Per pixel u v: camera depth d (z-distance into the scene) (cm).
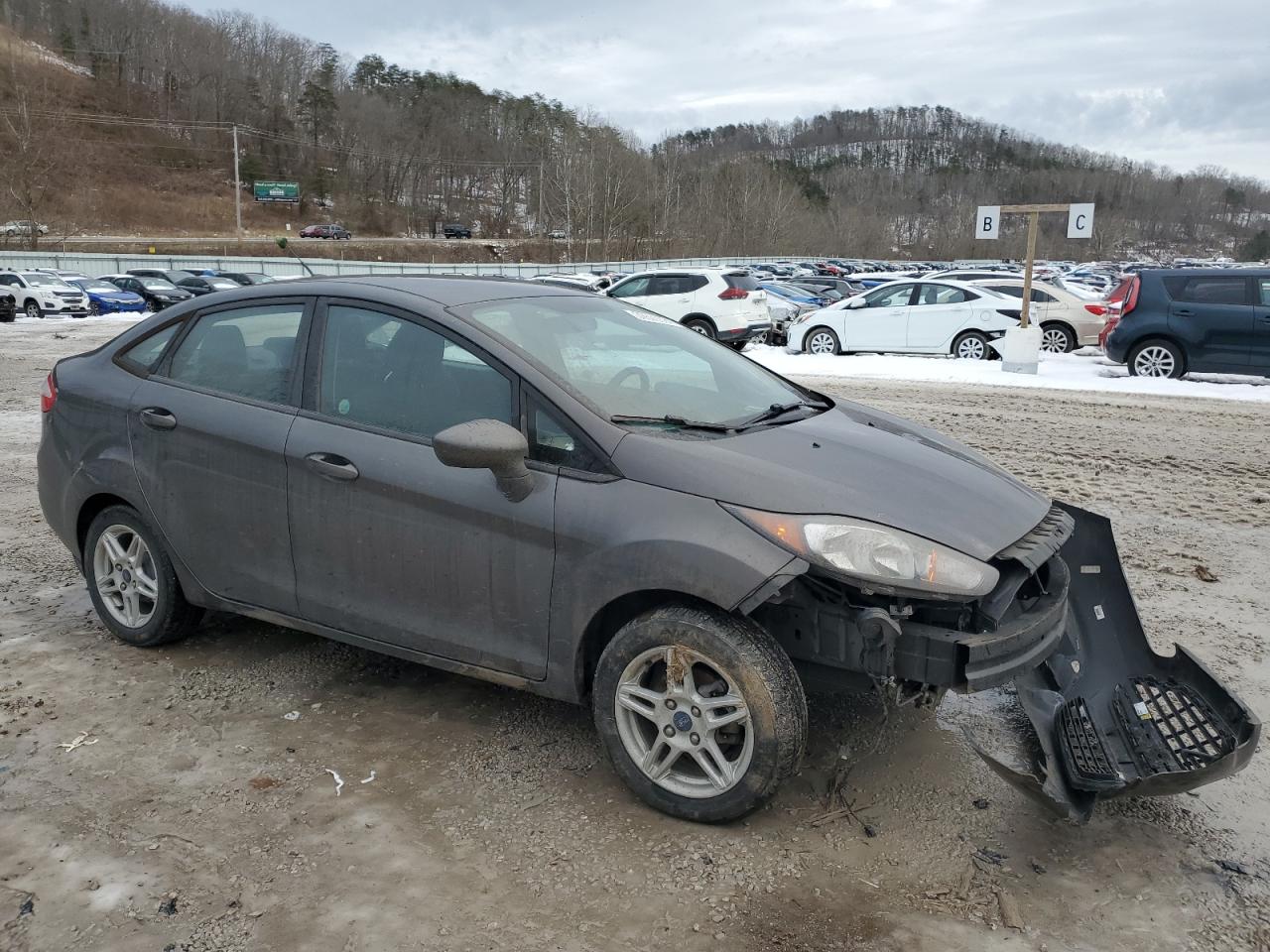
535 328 365
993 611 290
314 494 359
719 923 257
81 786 320
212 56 13275
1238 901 267
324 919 258
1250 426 1016
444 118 14238
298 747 348
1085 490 736
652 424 328
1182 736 310
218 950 246
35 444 892
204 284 3528
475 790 321
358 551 352
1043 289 1850
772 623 307
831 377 1491
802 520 284
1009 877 278
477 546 326
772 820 305
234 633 451
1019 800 317
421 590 342
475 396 336
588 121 12494
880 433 363
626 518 299
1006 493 333
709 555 283
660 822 304
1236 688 395
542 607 317
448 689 396
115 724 362
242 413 380
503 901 266
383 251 9212
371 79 16288
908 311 1750
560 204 10819
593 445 312
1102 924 258
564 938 251
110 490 415
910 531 288
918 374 1499
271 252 8444
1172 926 257
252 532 379
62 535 445
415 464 338
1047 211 1455
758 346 2002
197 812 306
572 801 315
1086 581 363
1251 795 322
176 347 414
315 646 437
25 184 7212
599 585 302
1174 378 1407
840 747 349
